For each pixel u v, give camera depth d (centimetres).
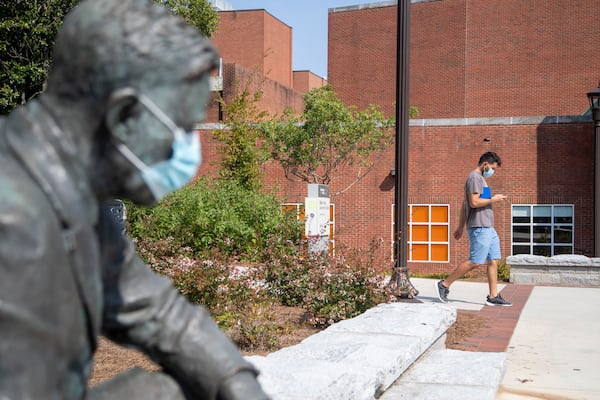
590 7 3619
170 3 1816
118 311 167
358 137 2425
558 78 3669
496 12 3772
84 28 137
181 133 145
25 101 1532
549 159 2352
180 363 169
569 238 2330
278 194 2509
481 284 1402
